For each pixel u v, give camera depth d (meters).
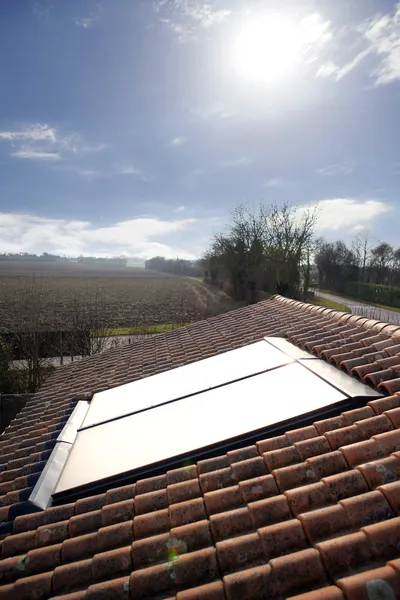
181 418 4.27
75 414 5.24
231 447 3.55
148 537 2.70
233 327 8.81
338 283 53.78
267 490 2.83
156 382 5.96
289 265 37.41
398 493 2.37
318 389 4.09
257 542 2.34
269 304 10.30
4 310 34.72
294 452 3.15
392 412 3.23
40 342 20.56
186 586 2.25
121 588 2.30
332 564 2.04
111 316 34.88
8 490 3.84
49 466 3.89
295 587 2.02
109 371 7.91
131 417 4.66
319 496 2.58
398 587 1.77
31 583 2.53
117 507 3.08
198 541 2.54
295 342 6.16
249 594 2.03
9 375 15.63
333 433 3.21
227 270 47.09
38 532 3.03
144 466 3.53
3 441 5.30
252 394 4.39
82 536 2.87
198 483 3.12
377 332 5.27
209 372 5.70
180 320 33.09
